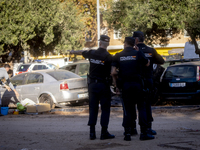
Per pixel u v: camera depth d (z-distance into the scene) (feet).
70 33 200.23
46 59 230.07
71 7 205.67
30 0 170.81
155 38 178.40
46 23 178.60
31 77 85.87
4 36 158.81
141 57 39.73
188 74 80.23
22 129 53.21
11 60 188.03
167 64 99.76
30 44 196.75
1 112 73.92
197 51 156.46
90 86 42.24
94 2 240.94
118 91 41.98
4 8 160.35
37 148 37.42
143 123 39.91
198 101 80.79
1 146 38.93
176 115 65.41
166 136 42.37
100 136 43.78
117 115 68.08
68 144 39.17
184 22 149.59
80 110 76.43
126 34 169.99
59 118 66.23
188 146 35.55
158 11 149.69
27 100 83.92
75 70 103.14
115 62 40.86
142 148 35.32
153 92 44.32
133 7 160.04
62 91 79.05
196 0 143.64
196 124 53.36
